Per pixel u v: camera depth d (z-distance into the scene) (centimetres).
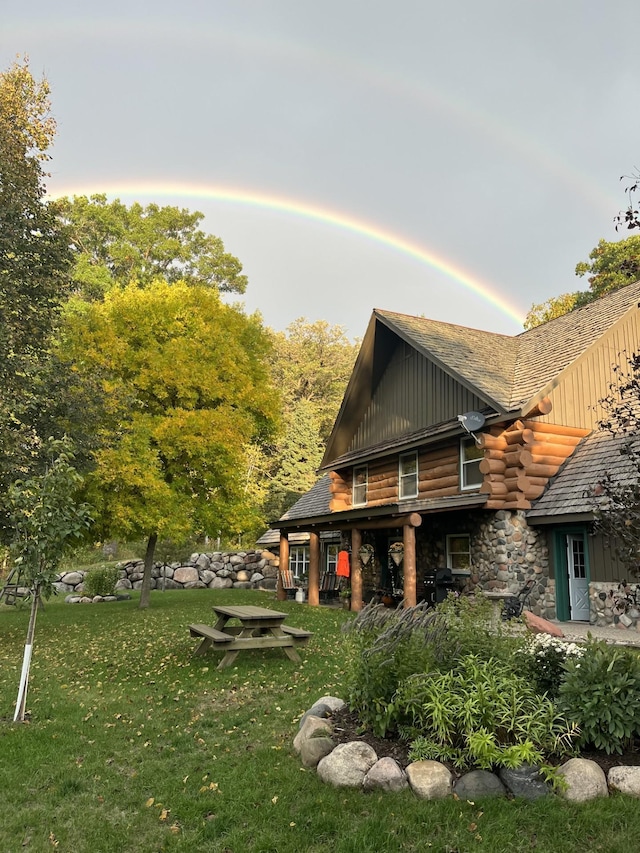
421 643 568
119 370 1756
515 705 477
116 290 1908
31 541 649
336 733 534
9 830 410
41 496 651
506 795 433
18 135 1410
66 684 827
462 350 1723
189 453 1731
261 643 897
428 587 1551
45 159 1470
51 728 621
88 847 388
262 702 702
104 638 1216
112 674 880
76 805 445
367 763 468
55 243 1362
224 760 521
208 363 1848
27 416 1222
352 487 2159
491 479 1433
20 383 1211
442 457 1691
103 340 1750
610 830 388
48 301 1365
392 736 521
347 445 2206
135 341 1844
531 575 1414
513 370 1670
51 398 1262
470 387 1466
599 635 1102
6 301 1222
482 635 592
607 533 559
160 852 382
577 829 389
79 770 506
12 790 471
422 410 1800
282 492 3578
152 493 1658
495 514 1440
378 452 1867
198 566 2686
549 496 1401
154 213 4347
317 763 497
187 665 912
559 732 483
